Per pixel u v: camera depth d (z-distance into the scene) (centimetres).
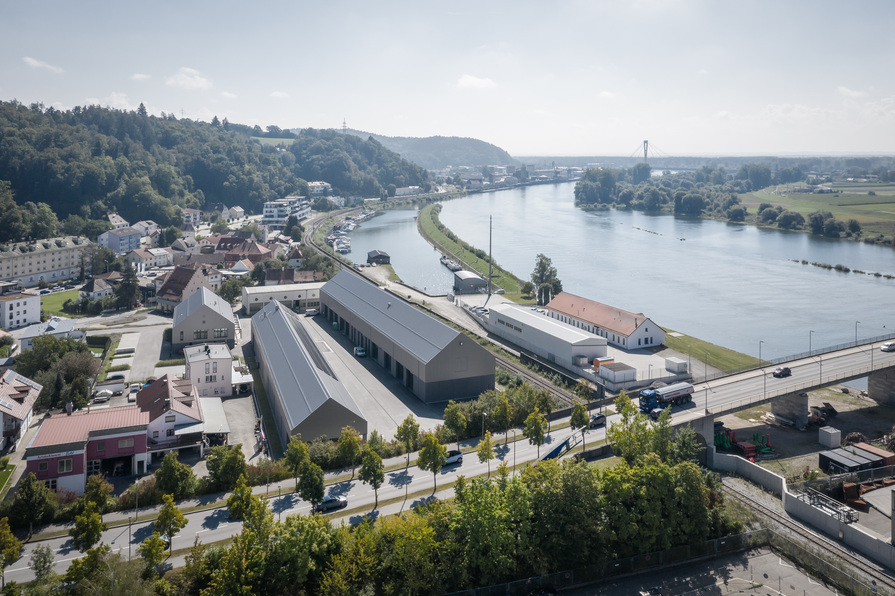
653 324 17362
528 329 17600
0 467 10575
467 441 11569
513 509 8194
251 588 7025
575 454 10838
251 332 18762
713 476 10000
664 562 8750
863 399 15100
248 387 14512
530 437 10944
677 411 12281
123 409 11206
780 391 13025
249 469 9956
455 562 7731
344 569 7119
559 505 8325
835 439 12444
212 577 7100
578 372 15388
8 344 16912
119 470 10481
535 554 8194
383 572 7600
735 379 14212
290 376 12862
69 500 9231
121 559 7781
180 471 9450
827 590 8238
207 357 14075
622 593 8088
